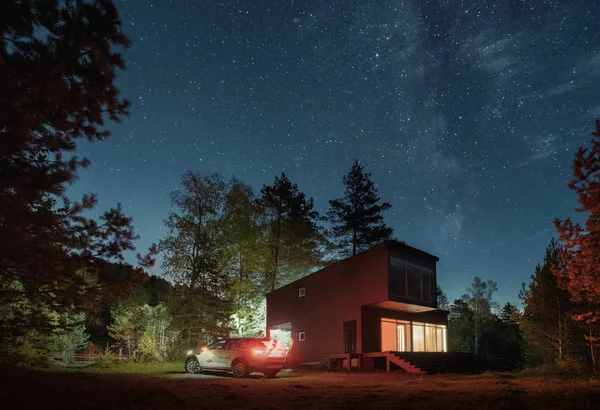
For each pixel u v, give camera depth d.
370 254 27.00
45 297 12.73
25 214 10.95
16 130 10.01
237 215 37.00
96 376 15.77
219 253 34.91
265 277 42.06
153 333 32.97
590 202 14.66
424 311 30.62
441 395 12.18
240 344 19.11
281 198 46.34
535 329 26.20
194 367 20.17
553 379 17.33
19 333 12.92
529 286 27.52
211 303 32.25
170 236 33.94
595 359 23.44
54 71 10.50
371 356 24.41
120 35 11.38
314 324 29.12
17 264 11.71
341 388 14.30
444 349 32.91
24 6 10.03
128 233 13.64
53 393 10.08
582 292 17.52
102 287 13.33
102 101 11.77
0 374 11.66
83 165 12.30
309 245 45.84
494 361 30.67
